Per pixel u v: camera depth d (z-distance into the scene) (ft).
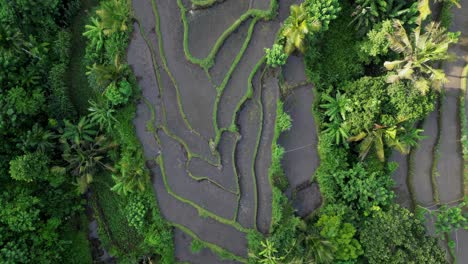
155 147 82.43
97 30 80.23
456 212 77.77
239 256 80.79
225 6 80.23
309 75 79.82
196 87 80.94
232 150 80.64
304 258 73.20
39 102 79.71
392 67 74.43
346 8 80.74
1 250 73.41
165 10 81.10
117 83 79.00
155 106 81.97
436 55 70.44
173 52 81.30
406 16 75.82
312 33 74.38
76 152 80.07
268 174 80.48
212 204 81.56
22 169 74.13
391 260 68.95
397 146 77.25
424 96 73.51
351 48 81.10
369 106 73.67
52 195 81.71
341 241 73.77
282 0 80.02
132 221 80.64
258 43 80.23
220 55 80.59
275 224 78.84
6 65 77.10
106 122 81.05
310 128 81.35
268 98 80.38
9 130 77.20
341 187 79.92
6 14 77.77
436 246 70.33
